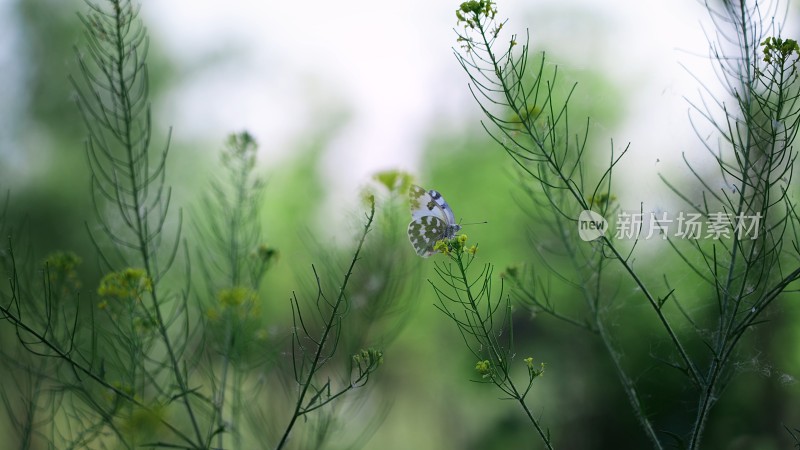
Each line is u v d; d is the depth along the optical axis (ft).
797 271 1.76
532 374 1.80
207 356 2.17
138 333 2.05
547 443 1.79
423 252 2.07
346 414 2.27
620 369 1.99
